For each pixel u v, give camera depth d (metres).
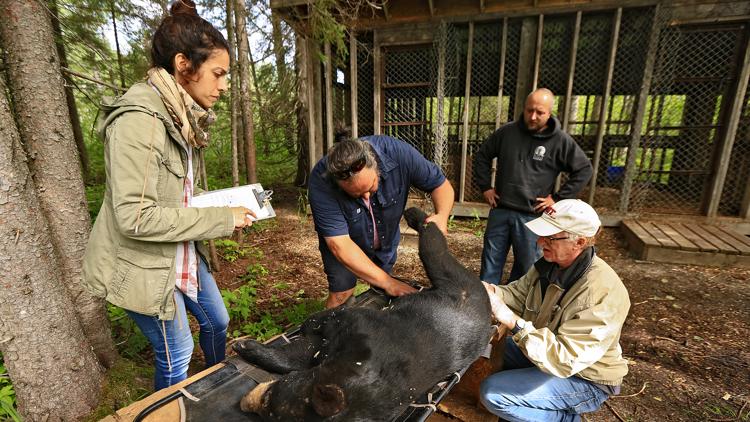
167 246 1.82
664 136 6.62
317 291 4.58
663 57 5.95
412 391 1.77
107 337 2.72
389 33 6.84
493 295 2.43
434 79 6.85
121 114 1.61
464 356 2.10
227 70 1.85
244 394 1.82
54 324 2.19
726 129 5.96
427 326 2.03
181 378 2.16
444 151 7.25
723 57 5.95
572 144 3.67
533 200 3.79
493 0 6.27
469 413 2.60
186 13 1.69
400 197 2.78
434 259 2.41
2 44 2.16
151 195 1.62
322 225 2.62
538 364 2.07
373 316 2.00
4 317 2.03
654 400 2.87
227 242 5.77
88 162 7.30
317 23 5.36
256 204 2.18
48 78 2.28
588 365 2.03
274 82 9.83
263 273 5.02
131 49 5.55
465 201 7.41
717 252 5.11
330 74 7.07
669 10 5.73
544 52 6.64
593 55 6.48
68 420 2.31
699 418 2.71
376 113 7.25
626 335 3.71
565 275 2.20
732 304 4.24
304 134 9.40
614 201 7.11
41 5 2.24
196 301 2.13
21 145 2.05
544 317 2.31
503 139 3.93
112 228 1.75
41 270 2.12
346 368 1.63
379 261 3.05
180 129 1.79
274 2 5.86
